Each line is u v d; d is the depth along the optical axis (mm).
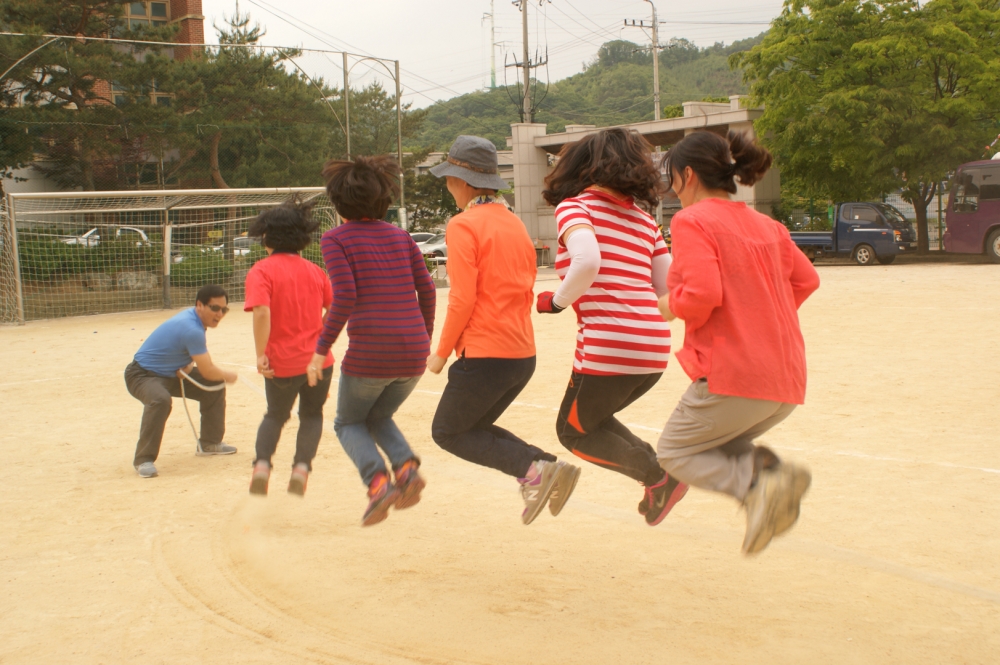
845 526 4348
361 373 4082
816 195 29688
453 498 5117
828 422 6625
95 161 25766
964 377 8211
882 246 25922
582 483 5340
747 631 3234
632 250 3725
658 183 3750
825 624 3275
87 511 5000
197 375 6180
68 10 27188
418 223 47688
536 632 3281
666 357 3766
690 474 3271
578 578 3820
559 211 3682
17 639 3295
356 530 4598
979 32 26516
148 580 3908
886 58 26375
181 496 5301
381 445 4324
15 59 23875
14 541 4473
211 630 3367
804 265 3369
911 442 5957
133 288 20984
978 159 26297
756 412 3127
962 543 4070
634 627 3301
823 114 27094
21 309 17734
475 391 3807
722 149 3262
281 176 26438
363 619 3443
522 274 3875
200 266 21984
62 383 9867
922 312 13594
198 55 26672
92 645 3240
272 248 4957
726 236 3111
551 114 88562
